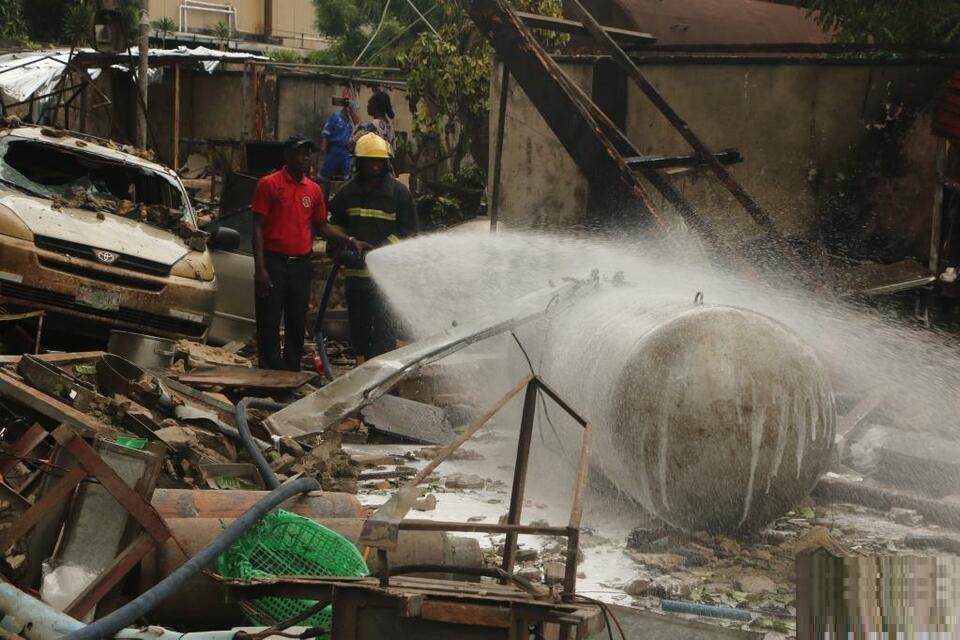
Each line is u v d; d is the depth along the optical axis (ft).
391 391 31.83
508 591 11.64
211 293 33.24
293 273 33.42
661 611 16.99
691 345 20.36
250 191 41.34
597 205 37.91
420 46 68.13
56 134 36.06
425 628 10.69
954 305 33.19
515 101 44.75
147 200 36.94
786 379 20.24
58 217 31.40
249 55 87.35
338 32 119.24
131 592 14.17
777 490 20.39
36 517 13.50
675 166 35.22
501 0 35.17
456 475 24.59
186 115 98.12
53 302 29.99
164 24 144.05
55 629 12.33
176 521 14.66
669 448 20.20
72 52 62.54
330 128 53.16
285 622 12.19
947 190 34.04
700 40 46.85
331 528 15.70
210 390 28.40
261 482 20.59
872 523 22.74
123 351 27.50
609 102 41.52
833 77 37.60
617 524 22.08
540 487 24.73
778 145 38.70
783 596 17.89
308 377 29.73
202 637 12.39
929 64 35.35
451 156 70.95
